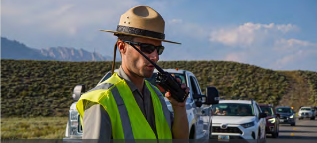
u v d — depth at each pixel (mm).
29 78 64750
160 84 2594
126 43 2521
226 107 14703
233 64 80625
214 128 13289
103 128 2141
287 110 33688
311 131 25266
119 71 2566
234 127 13172
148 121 2533
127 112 2324
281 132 24250
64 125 26812
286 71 85562
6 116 48469
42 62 72438
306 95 73812
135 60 2486
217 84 71938
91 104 2219
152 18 2518
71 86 63562
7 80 62625
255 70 79125
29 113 50375
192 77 9336
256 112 14547
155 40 2543
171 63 79500
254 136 13383
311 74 83500
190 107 7988
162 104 2762
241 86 72125
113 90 2324
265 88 73062
